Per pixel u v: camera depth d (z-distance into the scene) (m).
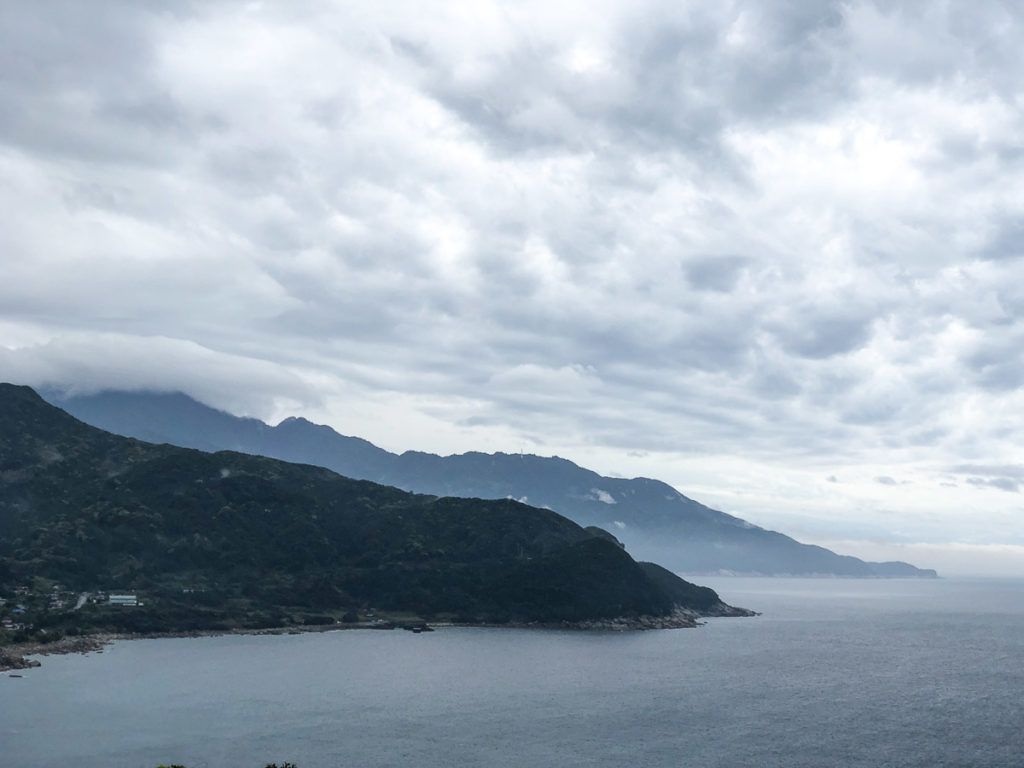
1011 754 170.25
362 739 171.50
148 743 163.38
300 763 153.38
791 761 162.75
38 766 148.25
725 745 174.12
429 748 166.38
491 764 156.88
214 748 161.25
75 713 186.00
